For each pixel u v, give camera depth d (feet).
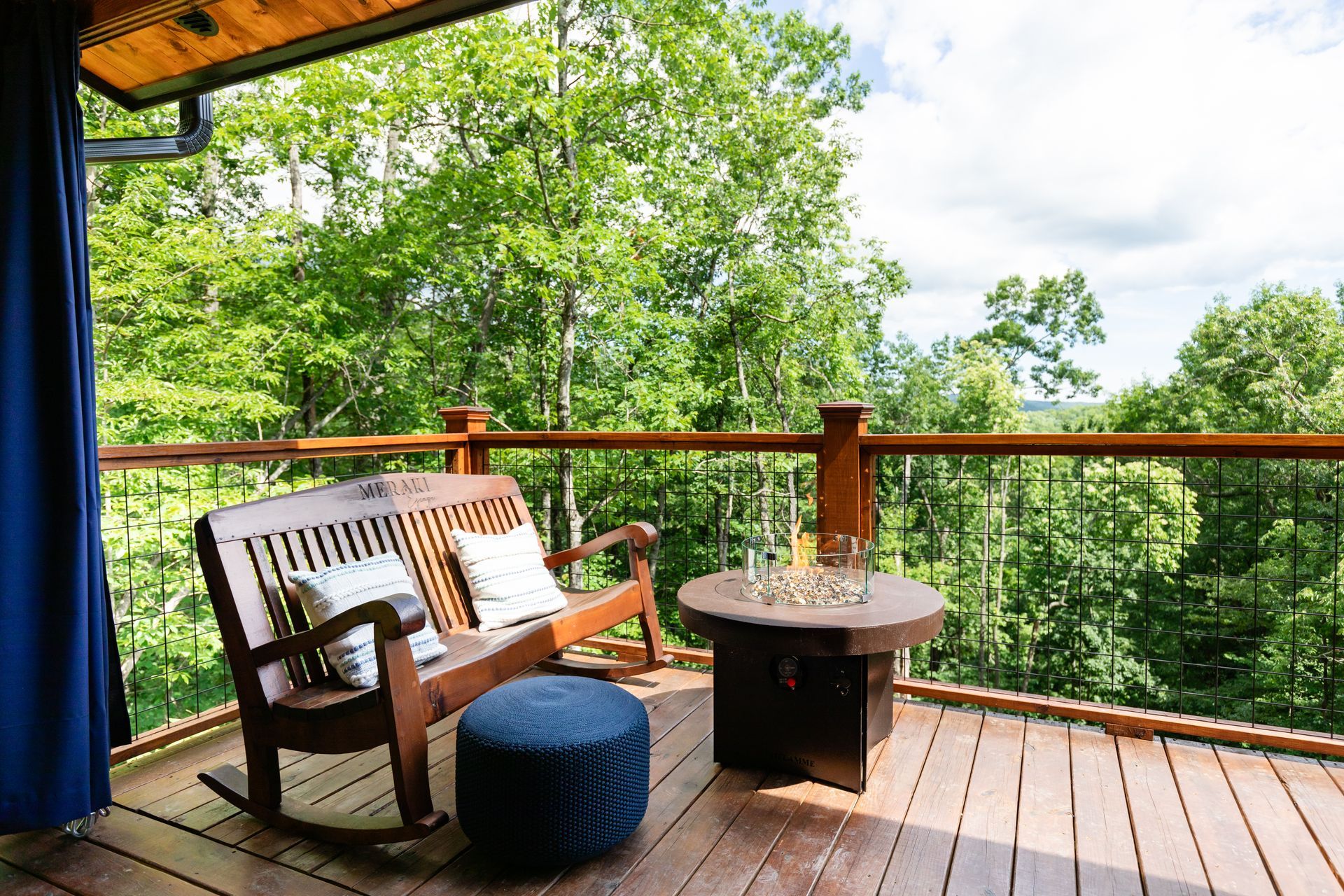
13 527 6.14
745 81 41.93
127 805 7.06
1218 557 8.05
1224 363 49.60
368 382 34.71
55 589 6.28
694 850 6.21
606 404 34.94
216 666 26.16
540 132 32.48
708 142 40.04
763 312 42.47
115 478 23.27
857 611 7.19
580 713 6.22
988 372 55.36
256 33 7.75
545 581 9.43
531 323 37.11
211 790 7.34
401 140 34.06
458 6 7.36
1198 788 7.28
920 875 5.85
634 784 6.15
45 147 6.40
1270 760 7.86
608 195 34.81
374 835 6.10
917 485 49.55
